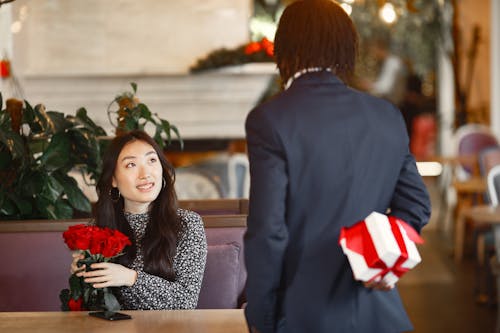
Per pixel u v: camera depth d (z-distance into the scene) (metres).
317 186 2.07
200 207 5.04
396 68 13.05
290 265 2.09
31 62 9.48
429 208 2.19
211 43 9.77
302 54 2.20
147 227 3.11
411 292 7.16
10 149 4.13
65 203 4.43
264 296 2.02
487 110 10.91
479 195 8.26
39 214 4.32
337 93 2.16
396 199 2.20
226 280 3.51
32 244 3.58
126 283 2.82
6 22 7.41
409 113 13.45
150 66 9.70
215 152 9.49
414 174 2.20
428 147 12.91
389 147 2.15
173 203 3.15
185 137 9.48
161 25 9.70
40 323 2.64
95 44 9.59
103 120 9.32
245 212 5.04
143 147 3.11
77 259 2.71
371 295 2.11
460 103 11.14
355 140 2.10
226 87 9.33
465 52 11.18
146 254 3.06
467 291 7.15
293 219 2.08
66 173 4.38
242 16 9.78
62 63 9.55
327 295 2.06
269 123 2.08
